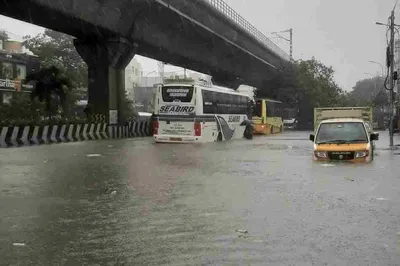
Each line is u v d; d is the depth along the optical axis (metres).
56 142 26.62
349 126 15.94
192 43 40.28
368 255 5.36
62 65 52.62
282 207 8.01
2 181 11.08
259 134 41.91
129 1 28.42
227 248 5.66
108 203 8.45
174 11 31.98
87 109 32.69
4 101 43.88
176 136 25.41
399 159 16.47
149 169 13.41
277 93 63.16
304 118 61.56
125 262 5.19
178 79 26.47
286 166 14.06
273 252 5.49
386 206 8.06
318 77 63.22
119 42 31.81
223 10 41.34
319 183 10.69
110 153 18.88
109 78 32.94
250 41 49.19
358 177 11.63
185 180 11.23
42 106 35.12
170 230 6.54
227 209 7.88
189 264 5.09
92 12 26.80
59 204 8.38
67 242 5.98
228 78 58.12
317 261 5.16
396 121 47.50
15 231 6.53
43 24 27.77
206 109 26.17
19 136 24.20
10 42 56.03
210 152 19.44
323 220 7.06
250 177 11.73
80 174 12.30
